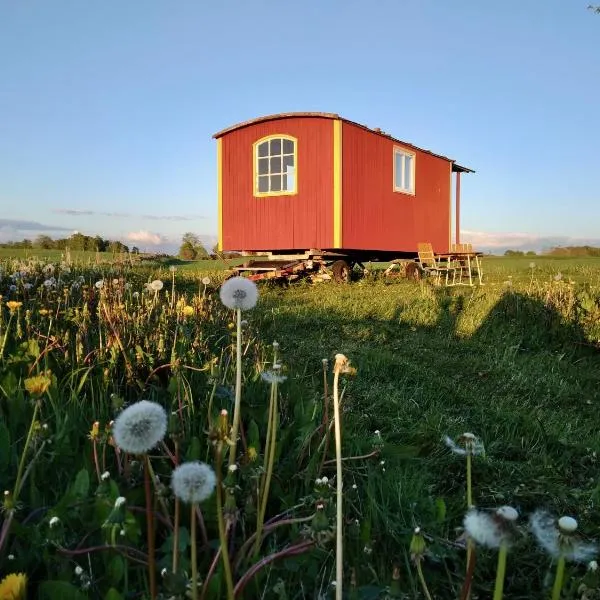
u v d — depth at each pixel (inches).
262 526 63.3
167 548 61.6
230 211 543.2
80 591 54.5
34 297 186.4
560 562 43.4
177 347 135.3
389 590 54.1
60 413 91.8
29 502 72.5
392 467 103.4
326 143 491.8
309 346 212.7
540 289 291.3
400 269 631.8
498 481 103.5
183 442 87.1
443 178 708.0
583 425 143.3
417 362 203.8
